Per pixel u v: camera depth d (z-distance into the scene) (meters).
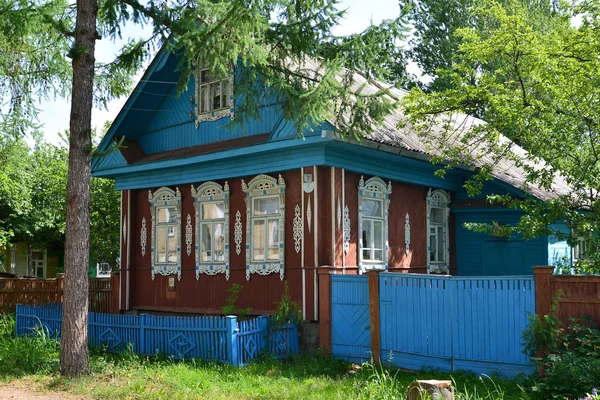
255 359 12.01
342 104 11.95
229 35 10.06
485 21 29.31
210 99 16.05
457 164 14.38
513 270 16.89
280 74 11.75
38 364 11.79
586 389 8.55
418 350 11.29
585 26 12.64
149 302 17.05
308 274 13.38
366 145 13.08
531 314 9.90
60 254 35.81
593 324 9.38
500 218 17.08
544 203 12.72
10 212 28.58
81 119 11.26
